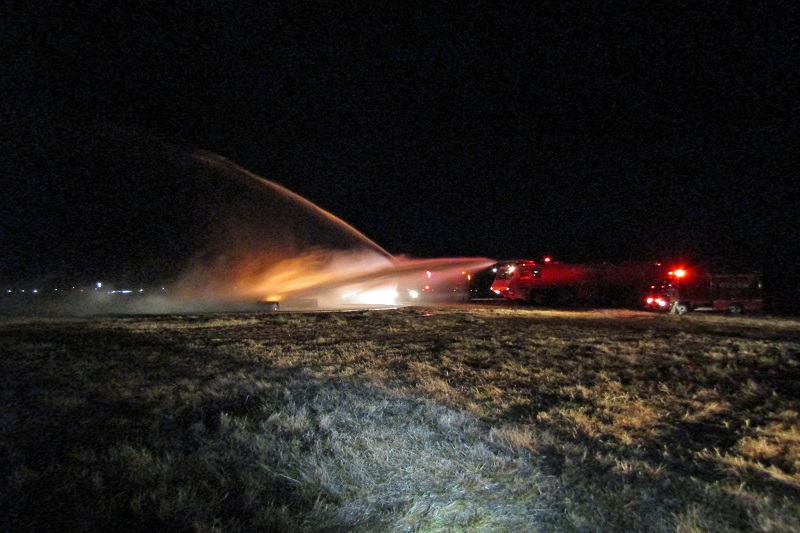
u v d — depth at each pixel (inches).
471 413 299.9
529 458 228.7
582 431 266.1
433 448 240.5
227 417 282.2
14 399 327.9
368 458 228.4
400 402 324.2
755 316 1018.1
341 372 423.2
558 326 776.9
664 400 328.2
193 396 338.0
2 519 173.8
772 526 166.9
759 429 269.9
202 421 282.4
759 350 507.2
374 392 351.6
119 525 170.9
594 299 1438.2
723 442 255.9
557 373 410.6
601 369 424.5
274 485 202.8
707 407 310.0
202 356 502.0
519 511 181.9
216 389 360.2
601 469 217.2
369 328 761.6
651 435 264.7
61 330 737.6
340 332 709.9
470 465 220.7
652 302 1203.9
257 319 901.8
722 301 1119.0
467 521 175.5
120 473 208.4
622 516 177.0
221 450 237.0
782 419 287.7
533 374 408.2
